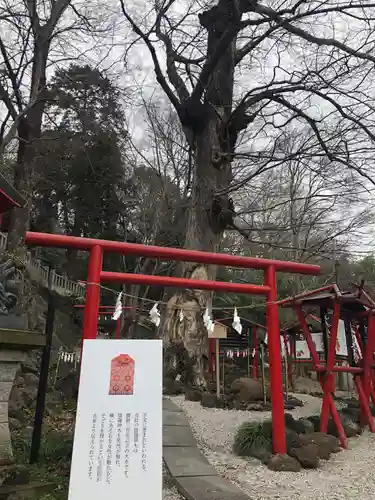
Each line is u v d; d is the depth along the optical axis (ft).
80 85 52.75
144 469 9.64
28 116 46.47
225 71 41.19
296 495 15.14
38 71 39.14
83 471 9.51
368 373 27.22
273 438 18.98
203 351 39.17
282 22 30.94
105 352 10.75
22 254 40.60
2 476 14.02
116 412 10.16
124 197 69.46
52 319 18.02
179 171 62.13
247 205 57.36
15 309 16.47
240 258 19.62
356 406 32.30
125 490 9.40
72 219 81.51
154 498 9.37
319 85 32.83
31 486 13.73
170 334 39.60
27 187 45.55
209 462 18.63
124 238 68.03
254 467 18.16
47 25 39.27
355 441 23.30
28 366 33.45
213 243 39.70
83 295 74.54
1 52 39.37
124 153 69.36
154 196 63.16
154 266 64.39
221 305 70.74
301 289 62.13
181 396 36.52
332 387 23.88
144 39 37.83
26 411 25.86
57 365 38.58
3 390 15.05
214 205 38.81
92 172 66.13
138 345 10.91
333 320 23.99
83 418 10.04
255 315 69.46
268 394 35.17
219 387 37.29
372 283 60.75
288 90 34.71
